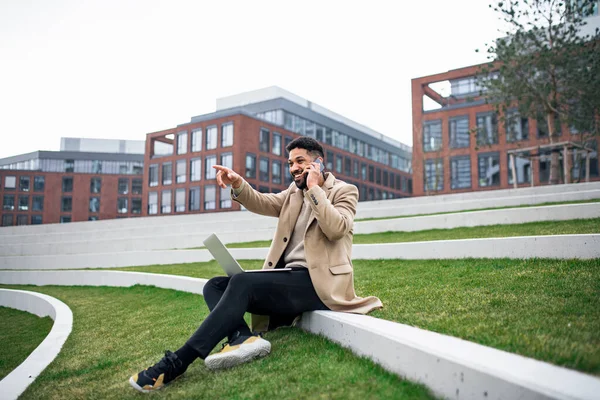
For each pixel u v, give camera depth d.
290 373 2.60
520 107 23.25
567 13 20.55
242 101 65.88
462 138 43.44
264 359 2.92
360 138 68.12
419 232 10.79
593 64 20.55
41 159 72.44
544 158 23.80
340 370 2.49
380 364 2.48
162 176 55.28
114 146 86.94
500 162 41.19
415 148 45.00
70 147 85.81
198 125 52.81
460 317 3.12
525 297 3.68
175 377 2.77
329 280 3.22
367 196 68.00
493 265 5.85
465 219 10.21
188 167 53.09
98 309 7.46
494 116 42.12
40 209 70.19
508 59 21.72
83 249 16.73
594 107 21.17
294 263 3.31
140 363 3.67
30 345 6.18
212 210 50.59
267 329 3.55
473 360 1.96
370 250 8.07
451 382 2.00
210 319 2.83
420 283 5.17
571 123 22.59
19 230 22.50
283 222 3.46
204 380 2.76
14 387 3.40
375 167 70.44
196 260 12.09
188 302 6.68
